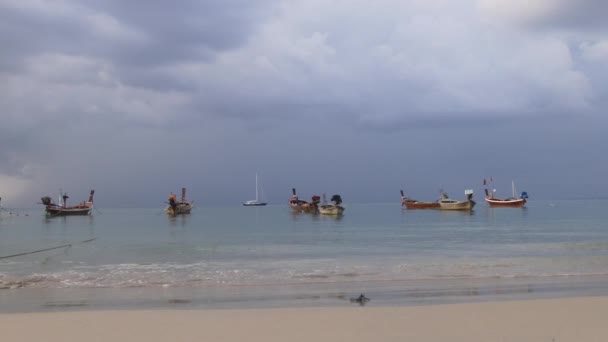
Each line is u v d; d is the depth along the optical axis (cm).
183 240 4331
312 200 11612
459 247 3322
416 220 8456
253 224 7781
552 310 1085
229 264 2369
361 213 12888
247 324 991
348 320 1015
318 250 3209
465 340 873
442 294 1398
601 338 875
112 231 6219
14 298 1407
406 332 926
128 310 1151
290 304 1259
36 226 8031
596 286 1520
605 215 9731
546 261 2291
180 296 1414
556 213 11069
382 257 2675
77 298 1398
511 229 5541
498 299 1304
